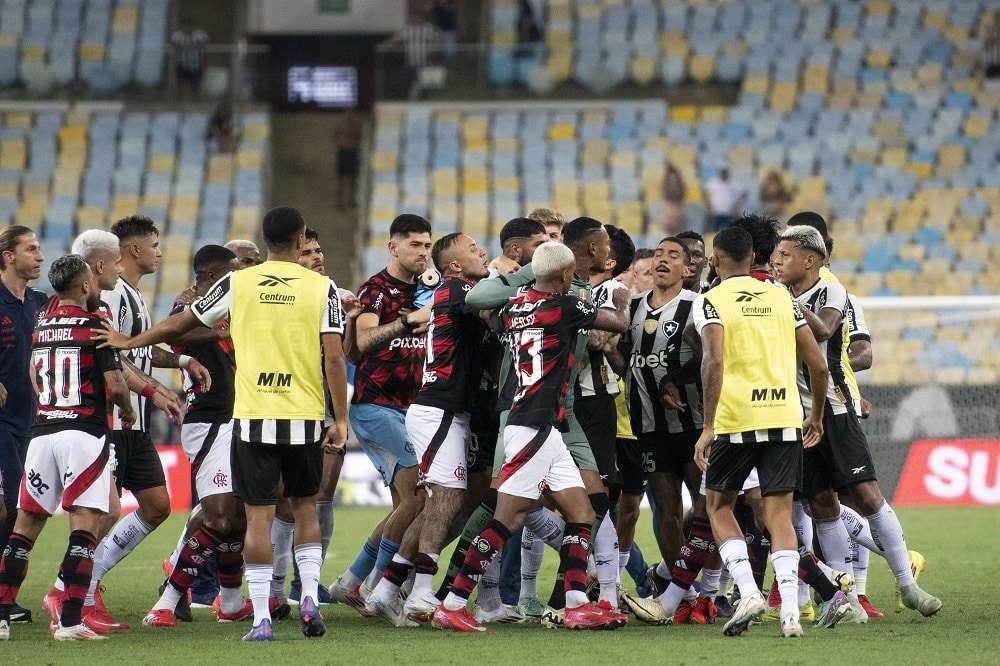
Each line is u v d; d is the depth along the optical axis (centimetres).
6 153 7744
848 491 2314
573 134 8125
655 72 8588
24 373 2367
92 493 2089
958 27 8881
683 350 2362
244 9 9819
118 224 2425
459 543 2373
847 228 7225
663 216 7169
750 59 8656
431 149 7994
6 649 1975
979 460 5084
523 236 2356
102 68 8362
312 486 2106
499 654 1895
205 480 2317
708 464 2108
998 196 7481
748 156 7838
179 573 2295
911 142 7944
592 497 2280
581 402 2347
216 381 2356
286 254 2100
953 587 2788
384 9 9975
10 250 2366
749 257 2116
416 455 2281
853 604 2239
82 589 2083
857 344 2492
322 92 9906
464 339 2280
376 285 2458
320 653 1909
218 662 1831
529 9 8844
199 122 8138
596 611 2194
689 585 2267
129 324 2353
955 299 4941
